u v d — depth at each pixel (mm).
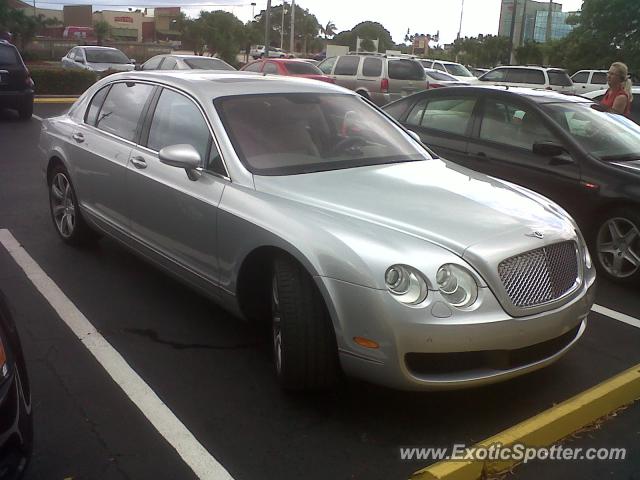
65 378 3920
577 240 3857
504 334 3299
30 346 4293
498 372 3377
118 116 5418
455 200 3932
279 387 3873
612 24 32469
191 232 4328
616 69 8898
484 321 3246
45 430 3412
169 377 3975
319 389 3650
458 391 3885
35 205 7727
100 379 3930
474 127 6977
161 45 57562
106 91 5754
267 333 4570
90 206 5609
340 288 3299
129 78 5496
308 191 3951
